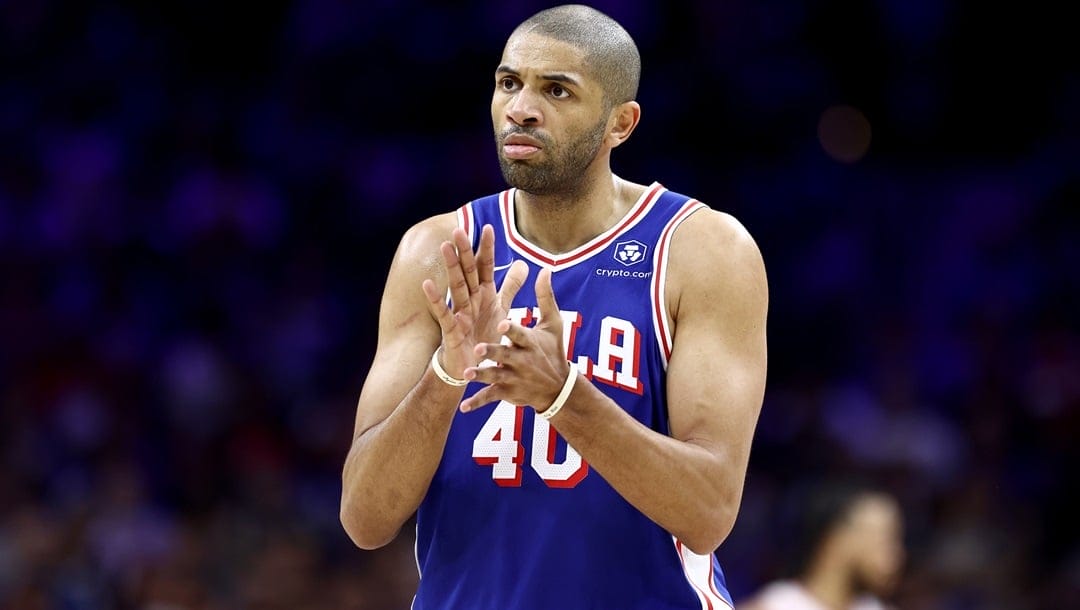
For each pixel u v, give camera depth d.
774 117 47.91
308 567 31.50
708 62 48.22
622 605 11.77
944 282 44.12
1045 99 49.25
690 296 12.03
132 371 37.53
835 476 35.25
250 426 36.72
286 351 39.19
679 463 11.00
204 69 46.66
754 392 11.84
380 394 12.13
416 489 11.55
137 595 30.56
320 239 43.31
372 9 47.81
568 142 11.77
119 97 44.81
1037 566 35.38
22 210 41.28
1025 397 40.03
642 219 12.47
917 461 37.16
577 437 10.74
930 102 49.28
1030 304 43.38
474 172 44.59
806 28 49.56
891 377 40.09
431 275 12.48
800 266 44.38
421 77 47.22
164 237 41.44
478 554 11.98
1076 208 46.41
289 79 46.81
